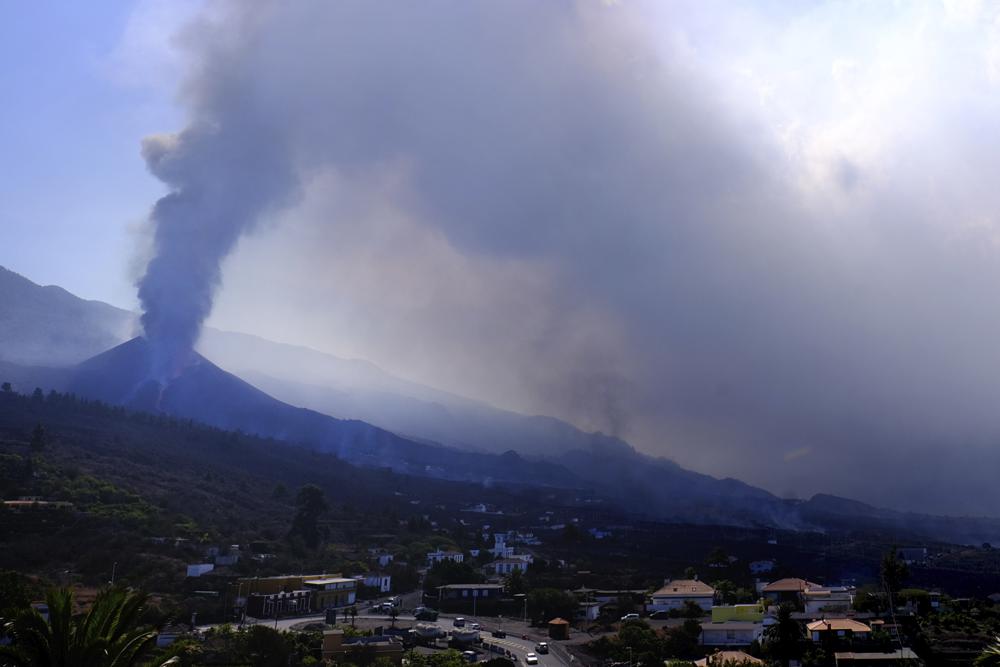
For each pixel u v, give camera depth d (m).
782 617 80.25
